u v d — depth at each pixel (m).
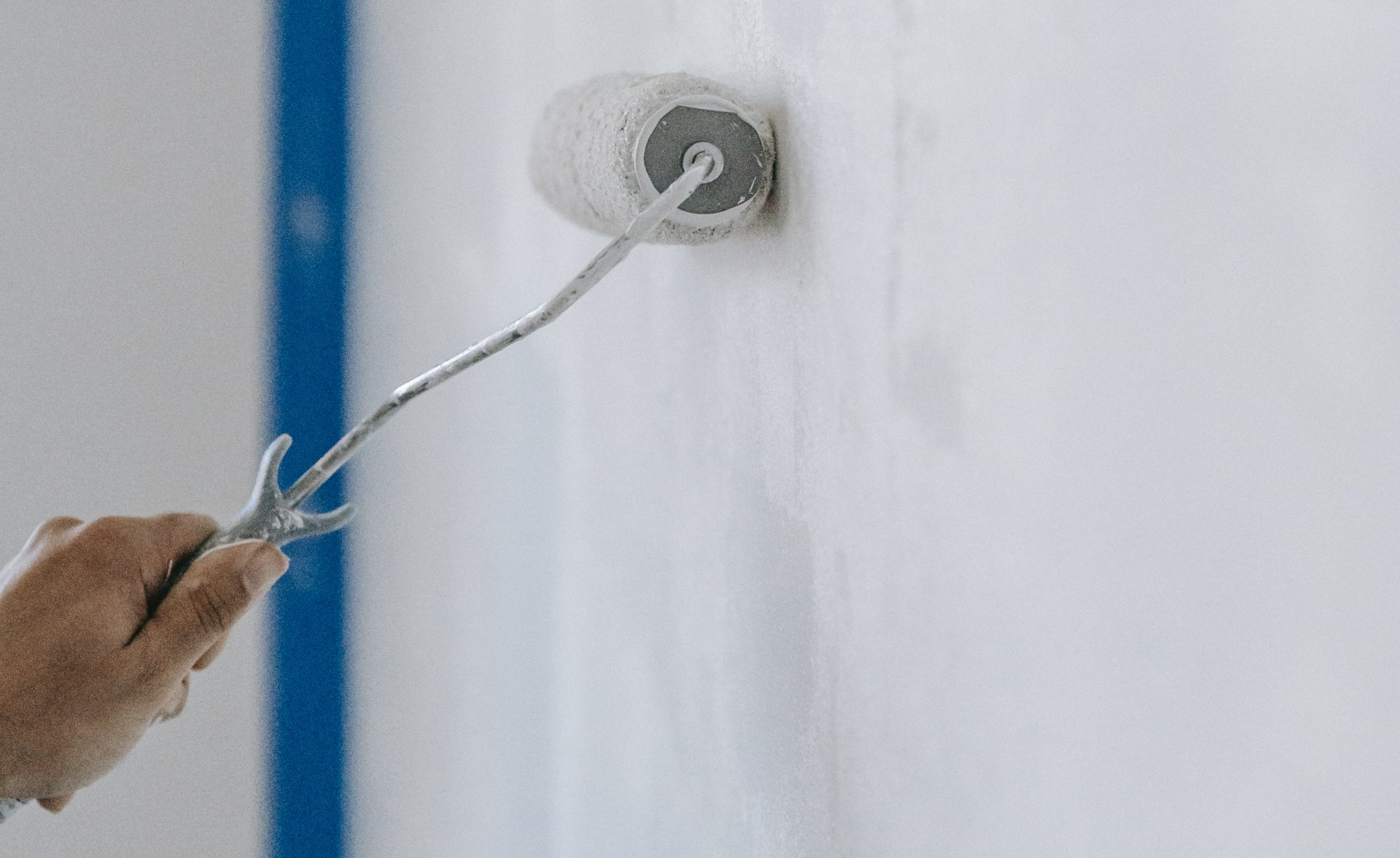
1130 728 1.08
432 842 1.65
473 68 1.58
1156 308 1.07
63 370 1.70
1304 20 0.99
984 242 1.13
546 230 1.49
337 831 1.81
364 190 1.74
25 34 1.68
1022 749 1.12
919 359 1.17
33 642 1.21
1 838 1.68
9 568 1.24
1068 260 1.10
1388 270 0.92
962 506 1.15
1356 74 0.95
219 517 1.77
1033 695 1.12
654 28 1.39
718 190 1.26
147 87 1.73
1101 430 1.09
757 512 1.29
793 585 1.26
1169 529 1.07
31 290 1.68
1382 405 0.93
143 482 1.74
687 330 1.35
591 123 1.30
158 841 1.75
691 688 1.36
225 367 1.77
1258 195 1.04
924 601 1.17
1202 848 1.06
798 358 1.25
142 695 1.23
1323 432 0.98
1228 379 1.06
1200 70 1.06
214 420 1.76
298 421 1.78
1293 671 1.02
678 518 1.37
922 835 1.17
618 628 1.43
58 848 1.70
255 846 1.79
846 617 1.22
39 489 1.69
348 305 1.77
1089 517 1.10
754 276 1.29
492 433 1.57
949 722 1.16
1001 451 1.13
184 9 1.74
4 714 1.21
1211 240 1.06
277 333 1.78
